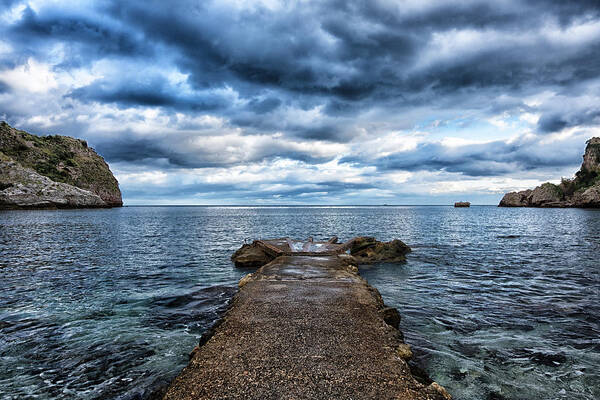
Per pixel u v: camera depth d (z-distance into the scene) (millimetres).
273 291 9617
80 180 161750
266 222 70062
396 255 20672
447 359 7191
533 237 34594
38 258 21344
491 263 19391
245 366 4945
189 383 4473
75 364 7070
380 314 7797
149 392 6004
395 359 5223
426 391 4328
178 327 9305
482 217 85000
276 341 5891
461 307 10945
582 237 34312
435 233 40594
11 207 112875
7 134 142875
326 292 9500
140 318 10031
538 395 5832
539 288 13484
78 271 17234
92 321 9742
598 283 14328
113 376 6586
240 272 17172
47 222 60938
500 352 7551
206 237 36906
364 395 4168
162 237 36438
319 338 6043
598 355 7383
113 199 183625
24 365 7016
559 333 8672
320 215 110875
